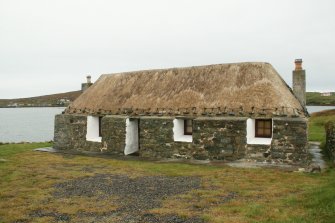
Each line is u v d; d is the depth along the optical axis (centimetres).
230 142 1755
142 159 1953
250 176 1398
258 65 2009
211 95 1967
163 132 1973
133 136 2180
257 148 1689
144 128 2041
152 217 913
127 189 1240
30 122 8875
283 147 1630
